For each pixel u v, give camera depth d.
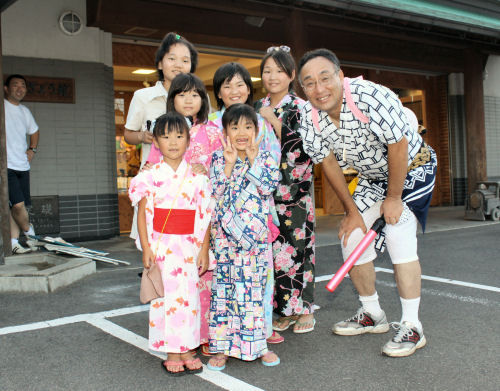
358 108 2.60
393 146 2.62
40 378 2.51
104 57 7.53
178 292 2.62
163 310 2.62
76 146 7.24
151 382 2.47
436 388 2.32
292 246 3.09
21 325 3.33
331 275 4.84
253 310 2.66
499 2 8.20
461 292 4.06
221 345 2.67
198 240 2.71
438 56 10.19
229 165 2.72
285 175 3.07
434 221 9.22
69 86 7.18
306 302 3.16
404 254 2.83
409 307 2.84
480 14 7.96
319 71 2.54
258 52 8.82
